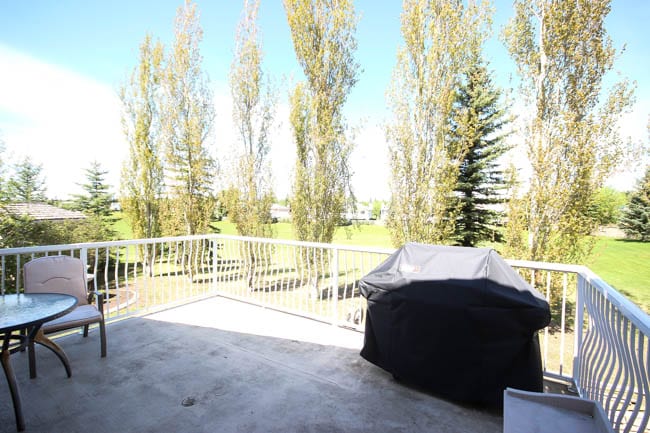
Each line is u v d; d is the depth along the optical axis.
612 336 1.89
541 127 5.32
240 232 8.95
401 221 6.39
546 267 2.75
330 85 7.44
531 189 5.50
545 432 1.44
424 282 2.42
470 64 6.34
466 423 2.18
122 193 11.59
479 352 2.22
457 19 5.68
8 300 2.51
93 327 3.89
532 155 5.43
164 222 10.71
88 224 13.09
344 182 7.84
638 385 1.48
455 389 2.31
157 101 10.97
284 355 3.22
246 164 8.79
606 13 4.86
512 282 2.22
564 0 5.06
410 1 5.93
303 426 2.15
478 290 2.19
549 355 5.04
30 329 2.64
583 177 5.03
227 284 6.31
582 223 5.30
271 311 4.59
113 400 2.42
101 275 12.00
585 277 2.46
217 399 2.45
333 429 2.12
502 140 11.15
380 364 2.74
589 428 1.48
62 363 2.97
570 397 1.63
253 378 2.77
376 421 2.20
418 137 6.11
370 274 2.81
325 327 4.00
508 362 2.15
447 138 6.10
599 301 2.16
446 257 2.49
